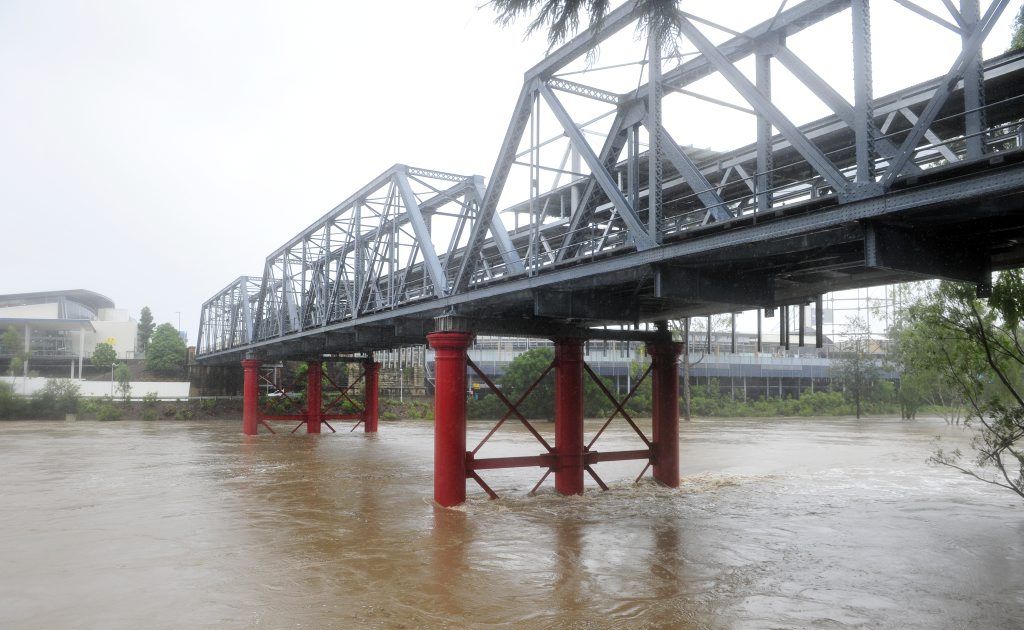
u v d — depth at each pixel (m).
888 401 73.81
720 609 10.18
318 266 33.34
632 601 10.59
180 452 32.78
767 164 11.74
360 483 22.56
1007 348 15.80
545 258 23.75
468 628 9.56
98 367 92.44
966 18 8.69
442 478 17.95
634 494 19.64
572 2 7.90
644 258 12.82
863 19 9.22
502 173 17.00
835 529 15.38
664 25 8.05
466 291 18.45
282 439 40.06
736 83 11.03
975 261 10.98
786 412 69.81
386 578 11.90
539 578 11.81
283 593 11.12
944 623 9.52
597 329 19.92
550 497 19.02
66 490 21.48
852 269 13.84
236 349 48.91
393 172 23.83
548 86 15.46
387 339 30.02
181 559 13.23
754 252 11.24
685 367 58.81
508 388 59.59
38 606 10.56
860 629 9.31
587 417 60.88
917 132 8.56
